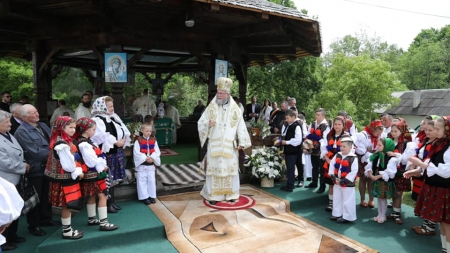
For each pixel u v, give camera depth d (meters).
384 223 4.51
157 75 11.81
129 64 5.53
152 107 9.32
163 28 5.64
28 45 5.98
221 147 4.71
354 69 16.58
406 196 6.52
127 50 7.42
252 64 11.07
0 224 1.98
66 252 3.45
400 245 3.85
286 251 3.61
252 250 3.62
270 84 18.08
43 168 3.83
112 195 4.40
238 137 4.88
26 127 3.71
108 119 4.32
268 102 9.97
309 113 18.41
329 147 4.68
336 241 3.88
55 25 5.29
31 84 15.09
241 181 5.90
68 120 3.46
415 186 4.29
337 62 17.52
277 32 5.84
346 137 4.43
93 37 5.31
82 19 5.24
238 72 8.22
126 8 4.88
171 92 21.02
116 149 4.36
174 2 4.59
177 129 10.84
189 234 3.95
